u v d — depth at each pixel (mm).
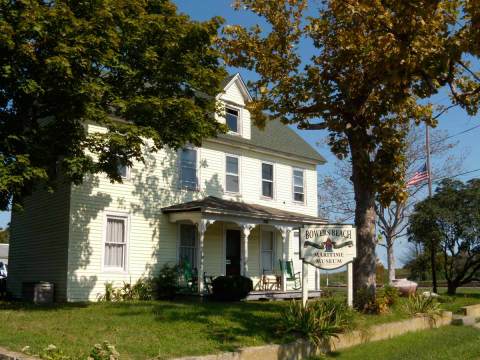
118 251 19531
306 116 16125
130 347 9461
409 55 11172
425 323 14672
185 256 21656
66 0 13297
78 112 13641
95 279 18641
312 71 15289
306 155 26922
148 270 20172
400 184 15289
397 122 16062
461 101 11734
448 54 10711
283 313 12180
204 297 19422
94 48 13094
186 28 15148
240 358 9469
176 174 21609
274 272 24906
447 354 10961
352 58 14461
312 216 26484
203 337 10555
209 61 16266
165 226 20938
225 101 23906
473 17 10289
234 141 23547
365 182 15219
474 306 17641
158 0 15898
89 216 18797
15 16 12359
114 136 13742
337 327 11547
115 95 14625
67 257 18109
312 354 10789
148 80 15570
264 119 16656
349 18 13500
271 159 25594
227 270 23078
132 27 14336
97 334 10539
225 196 23234
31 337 10031
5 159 13234
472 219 22953
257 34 16547
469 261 23750
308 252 13375
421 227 23750
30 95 13711
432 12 11211
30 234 20547
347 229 13539
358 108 15188
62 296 18047
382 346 11844
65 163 13984
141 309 14578
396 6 11234
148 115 14867
